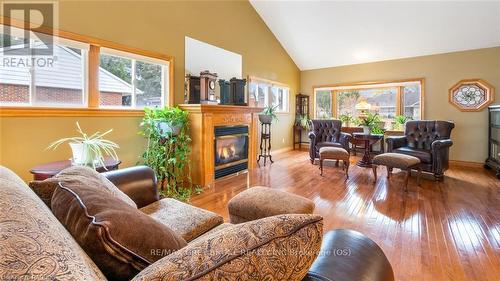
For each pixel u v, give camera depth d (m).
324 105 7.34
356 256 0.83
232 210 1.83
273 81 6.29
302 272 0.62
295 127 7.38
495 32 4.76
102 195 0.83
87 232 0.66
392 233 2.30
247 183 3.92
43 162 2.63
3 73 2.43
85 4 2.86
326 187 3.71
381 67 6.35
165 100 3.78
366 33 5.49
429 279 1.67
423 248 2.05
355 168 4.97
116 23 3.13
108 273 0.68
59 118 2.73
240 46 5.17
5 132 2.41
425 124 4.65
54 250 0.48
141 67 3.50
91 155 2.11
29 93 2.58
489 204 3.02
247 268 0.53
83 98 2.94
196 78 3.93
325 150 4.34
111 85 3.21
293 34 6.11
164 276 0.50
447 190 3.58
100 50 3.01
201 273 0.50
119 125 3.23
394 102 6.30
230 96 4.30
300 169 4.86
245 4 5.26
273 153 6.55
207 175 3.69
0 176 0.89
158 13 3.59
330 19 5.33
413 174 4.50
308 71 7.46
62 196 0.83
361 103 5.89
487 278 1.68
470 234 2.28
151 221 0.79
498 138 4.57
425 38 5.29
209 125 3.71
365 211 2.81
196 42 4.18
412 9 4.64
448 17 4.64
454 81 5.46
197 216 1.53
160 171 3.29
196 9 4.17
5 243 0.44
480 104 5.21
